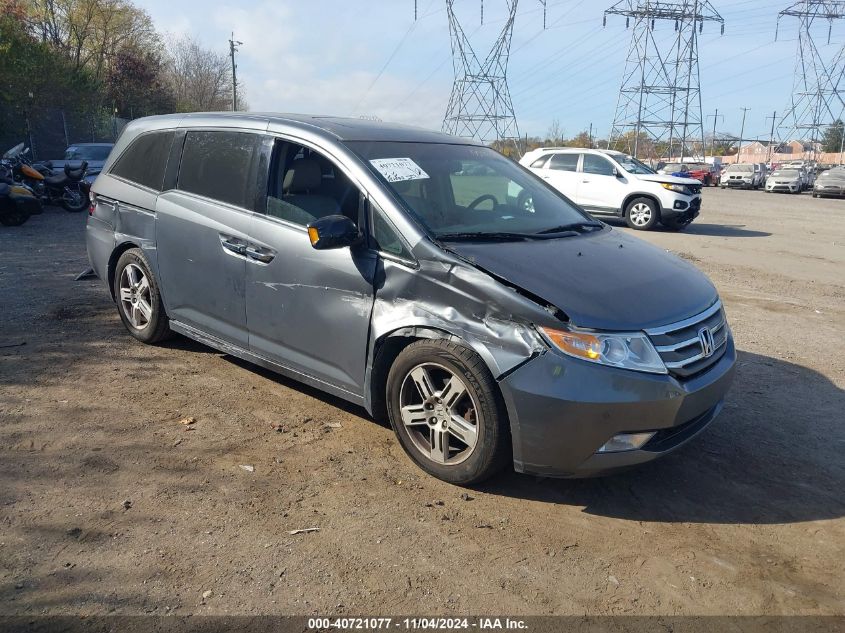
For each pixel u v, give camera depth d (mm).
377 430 4336
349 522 3336
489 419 3449
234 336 4730
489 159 4945
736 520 3514
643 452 3379
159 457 3869
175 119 5320
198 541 3127
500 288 3424
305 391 4898
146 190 5348
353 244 3859
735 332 6949
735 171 41938
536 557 3141
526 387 3303
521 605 2818
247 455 3947
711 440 4414
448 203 4176
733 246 13344
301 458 3943
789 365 5941
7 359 5262
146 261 5340
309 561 3025
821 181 31344
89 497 3439
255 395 4793
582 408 3244
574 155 16844
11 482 3537
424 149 4547
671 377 3387
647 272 3902
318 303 4113
